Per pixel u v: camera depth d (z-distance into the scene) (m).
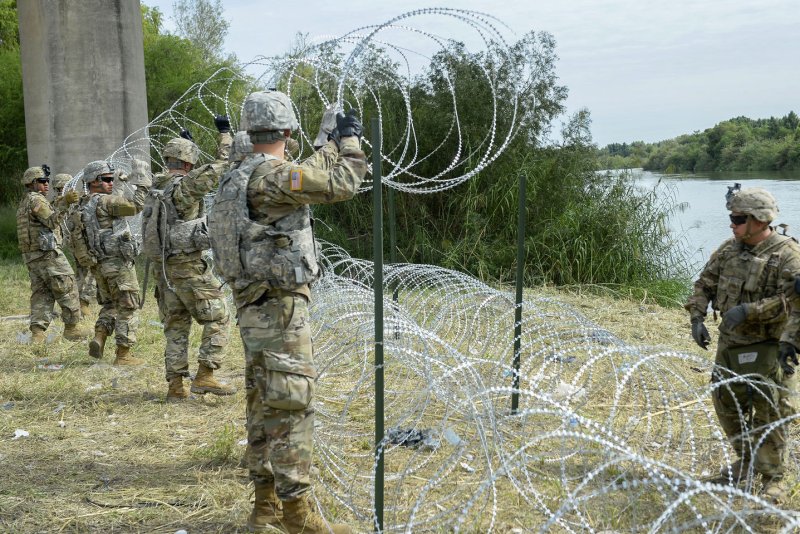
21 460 4.61
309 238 3.45
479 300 6.76
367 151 12.15
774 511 2.45
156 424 5.30
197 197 5.53
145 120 14.44
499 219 12.29
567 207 12.02
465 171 12.22
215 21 33.75
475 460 4.42
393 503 3.88
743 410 3.98
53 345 7.66
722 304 3.99
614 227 11.62
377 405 3.22
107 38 13.67
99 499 4.02
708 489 2.52
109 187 6.81
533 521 3.69
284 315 3.34
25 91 15.40
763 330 3.83
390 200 7.14
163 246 5.60
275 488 3.47
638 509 3.75
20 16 15.27
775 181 16.66
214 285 5.75
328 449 4.34
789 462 4.30
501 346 6.25
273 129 3.41
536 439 2.86
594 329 4.91
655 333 8.10
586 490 3.97
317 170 3.24
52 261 7.74
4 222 16.34
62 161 13.77
